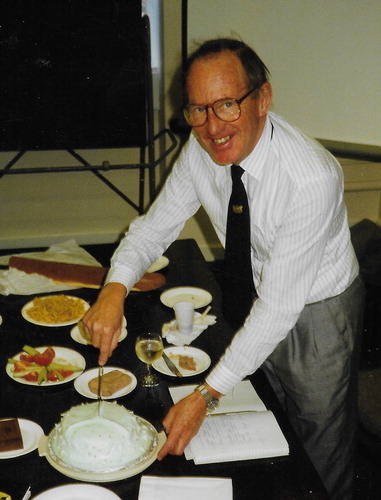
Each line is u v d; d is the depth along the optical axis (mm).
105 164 2980
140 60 2869
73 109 2896
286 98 2689
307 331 1685
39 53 2770
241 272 1723
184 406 1353
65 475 1243
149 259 1799
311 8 2521
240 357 1402
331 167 1476
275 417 1450
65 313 1909
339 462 1835
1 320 1866
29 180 3627
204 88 1333
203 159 1711
